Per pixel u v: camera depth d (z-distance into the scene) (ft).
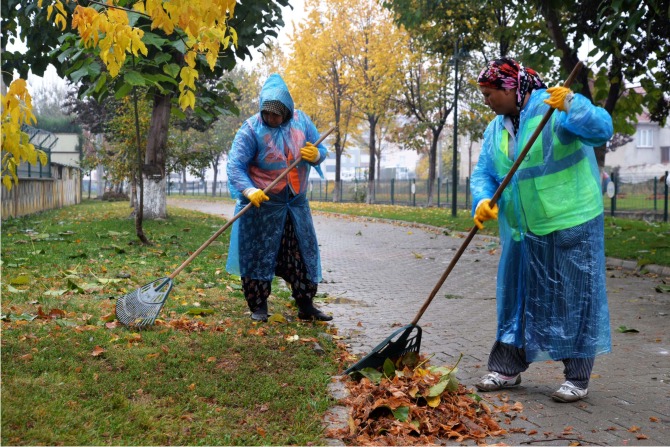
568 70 40.96
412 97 96.63
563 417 11.84
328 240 48.08
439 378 12.23
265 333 16.61
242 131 17.88
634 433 11.09
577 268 12.59
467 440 10.75
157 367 13.05
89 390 11.44
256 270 18.01
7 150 10.41
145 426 10.25
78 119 106.63
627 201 73.36
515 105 12.94
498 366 13.50
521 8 43.06
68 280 20.68
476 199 13.35
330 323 19.29
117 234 38.45
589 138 12.16
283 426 10.69
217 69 35.68
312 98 110.01
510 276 13.33
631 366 15.30
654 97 43.32
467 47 64.34
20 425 9.73
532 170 12.75
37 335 14.67
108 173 66.64
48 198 72.49
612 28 28.43
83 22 12.42
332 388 12.59
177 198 153.69
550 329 12.76
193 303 19.93
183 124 72.08
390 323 19.70
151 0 12.05
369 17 100.58
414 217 69.05
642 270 31.17
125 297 16.24
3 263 25.26
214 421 10.70
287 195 18.08
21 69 35.73
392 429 10.70
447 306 22.79
